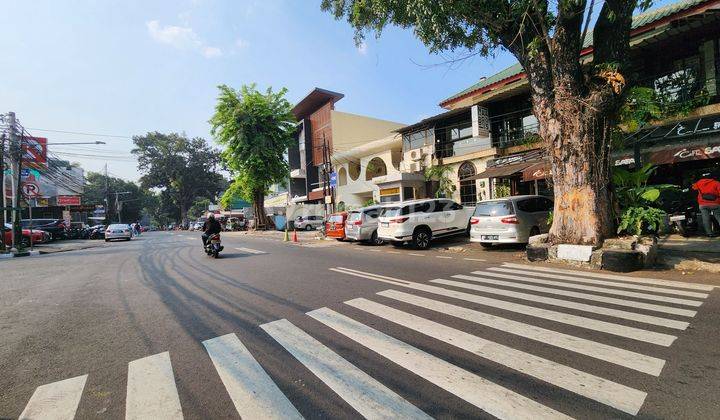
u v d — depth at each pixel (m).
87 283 7.87
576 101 7.62
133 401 2.66
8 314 5.40
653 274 6.34
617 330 3.63
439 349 3.34
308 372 3.00
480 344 3.41
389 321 4.22
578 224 7.77
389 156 25.00
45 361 3.54
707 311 4.13
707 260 6.65
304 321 4.39
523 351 3.21
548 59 7.95
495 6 7.19
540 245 8.23
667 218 10.05
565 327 3.78
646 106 10.60
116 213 65.75
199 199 79.00
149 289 6.93
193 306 5.46
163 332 4.29
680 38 11.52
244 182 28.66
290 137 30.23
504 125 16.73
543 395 2.47
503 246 11.38
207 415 2.43
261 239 21.31
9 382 3.10
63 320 4.98
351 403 2.48
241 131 27.08
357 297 5.46
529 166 13.30
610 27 7.25
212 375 3.05
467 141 18.25
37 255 16.25
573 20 7.42
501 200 10.52
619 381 2.63
